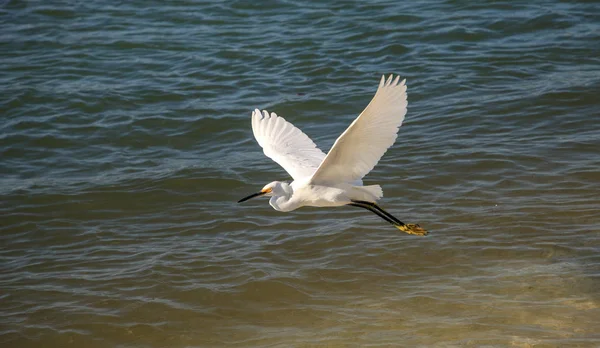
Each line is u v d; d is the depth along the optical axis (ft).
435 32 71.15
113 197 47.96
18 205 47.19
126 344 34.17
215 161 52.37
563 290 36.01
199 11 78.95
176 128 57.31
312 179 30.45
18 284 39.06
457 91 60.49
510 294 35.99
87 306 36.91
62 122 58.49
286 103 59.77
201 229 44.14
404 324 34.17
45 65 68.03
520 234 41.22
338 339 33.30
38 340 34.58
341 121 57.11
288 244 41.83
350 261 39.81
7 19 77.97
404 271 38.70
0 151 54.65
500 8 75.31
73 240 43.57
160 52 70.33
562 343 31.91
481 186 46.70
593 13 72.95
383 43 69.82
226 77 65.21
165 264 40.24
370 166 28.84
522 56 65.67
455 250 40.19
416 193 46.52
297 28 74.08
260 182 49.24
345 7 78.18
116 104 60.95
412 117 56.95
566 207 43.52
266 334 34.19
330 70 65.31
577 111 55.88
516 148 51.06
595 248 39.37
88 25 76.33
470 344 32.22
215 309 36.35
